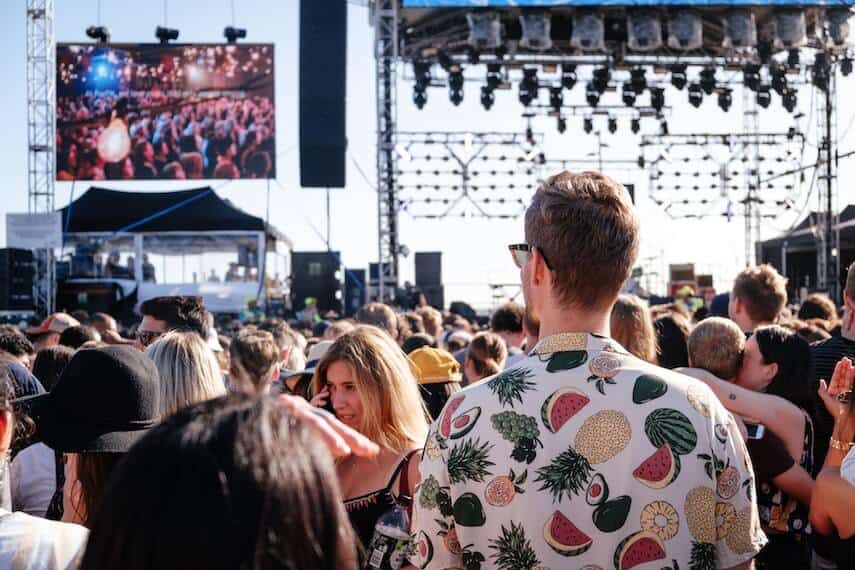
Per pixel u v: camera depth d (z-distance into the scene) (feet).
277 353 12.19
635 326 10.99
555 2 48.67
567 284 5.46
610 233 5.41
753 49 54.24
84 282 65.87
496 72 54.54
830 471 7.39
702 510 5.07
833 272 58.18
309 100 50.55
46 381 14.80
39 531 5.61
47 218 52.85
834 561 8.02
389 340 8.95
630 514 5.01
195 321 14.97
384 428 8.47
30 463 9.68
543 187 5.74
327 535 3.26
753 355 10.50
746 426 9.63
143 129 59.72
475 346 16.05
